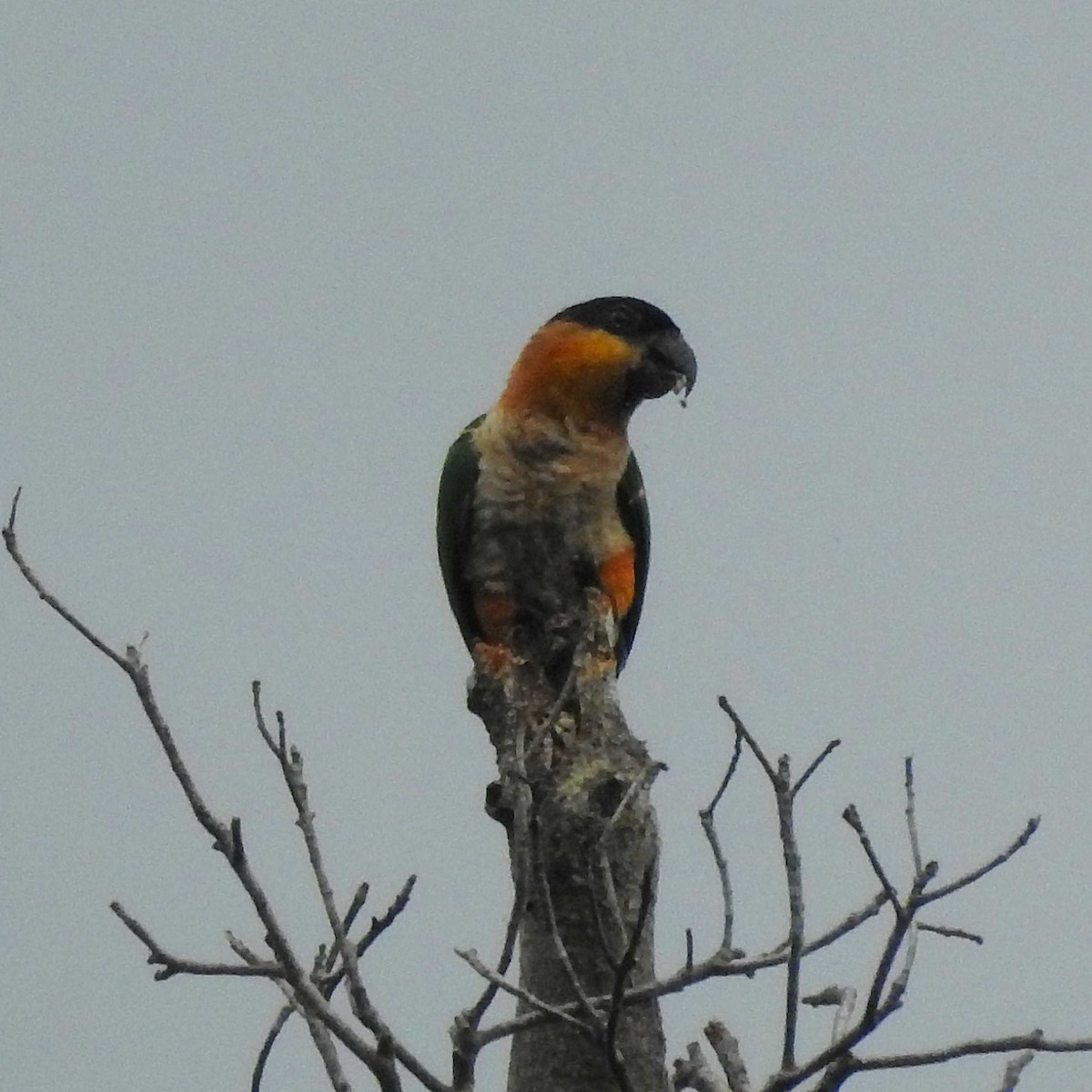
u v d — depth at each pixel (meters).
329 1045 8.45
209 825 8.25
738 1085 10.14
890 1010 8.16
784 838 8.16
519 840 8.37
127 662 8.30
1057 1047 8.32
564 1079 10.80
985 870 8.16
